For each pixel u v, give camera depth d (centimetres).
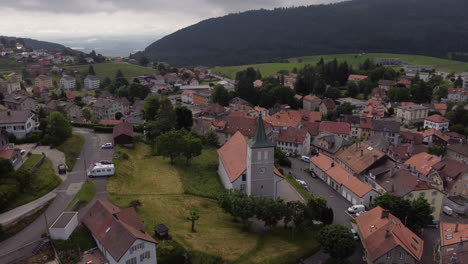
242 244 6712
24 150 9181
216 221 7544
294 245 6988
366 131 16175
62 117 10681
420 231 8319
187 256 5997
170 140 10188
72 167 9044
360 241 7412
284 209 7106
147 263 5544
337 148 12900
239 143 9688
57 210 6806
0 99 14938
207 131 13788
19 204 6844
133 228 5822
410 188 8844
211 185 9275
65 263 5447
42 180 7794
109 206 6444
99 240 5609
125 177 8819
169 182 9031
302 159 12900
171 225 6812
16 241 5853
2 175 7144
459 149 14075
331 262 6619
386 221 6975
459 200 10200
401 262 6316
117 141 11156
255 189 8112
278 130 15250
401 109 19600
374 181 9894
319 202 7956
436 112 19900
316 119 17638
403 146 13425
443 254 6694
